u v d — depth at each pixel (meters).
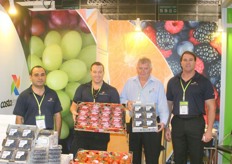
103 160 2.46
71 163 2.34
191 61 3.35
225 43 5.21
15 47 4.22
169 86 3.56
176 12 5.93
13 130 2.18
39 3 5.59
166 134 3.67
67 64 4.47
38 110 3.42
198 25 5.29
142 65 3.39
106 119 2.98
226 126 5.21
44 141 2.16
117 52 5.39
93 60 4.39
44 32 4.54
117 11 6.02
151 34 5.36
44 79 3.45
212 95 3.42
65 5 6.10
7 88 4.05
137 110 3.02
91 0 6.05
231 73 5.22
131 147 3.48
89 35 4.40
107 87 3.43
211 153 4.62
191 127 3.33
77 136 3.38
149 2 5.97
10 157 2.03
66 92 4.48
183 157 3.43
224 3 4.98
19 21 4.30
